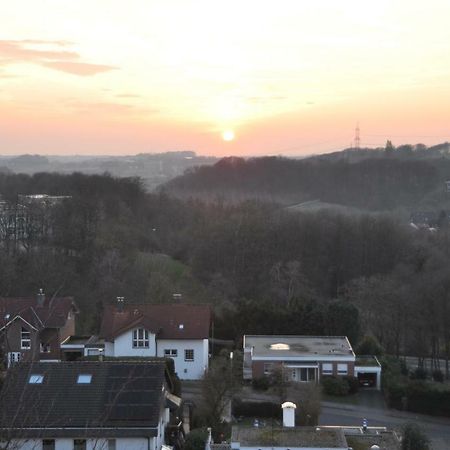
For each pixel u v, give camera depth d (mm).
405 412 42750
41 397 30906
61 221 81188
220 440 35281
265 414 40375
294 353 47781
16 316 42688
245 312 56406
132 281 73125
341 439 28641
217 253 85438
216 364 43531
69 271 71625
